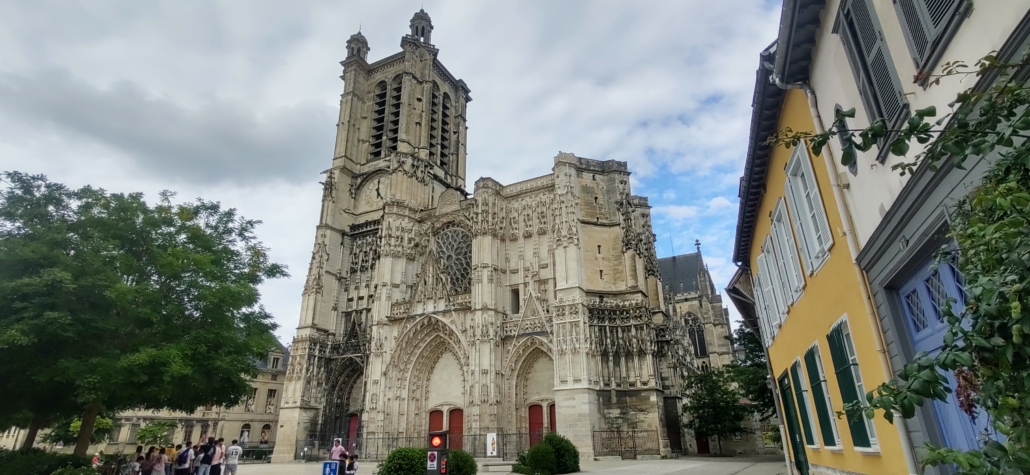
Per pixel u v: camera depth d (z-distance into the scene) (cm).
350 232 7894
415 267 7162
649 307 6191
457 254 6981
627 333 5709
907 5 973
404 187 7606
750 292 3412
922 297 1084
